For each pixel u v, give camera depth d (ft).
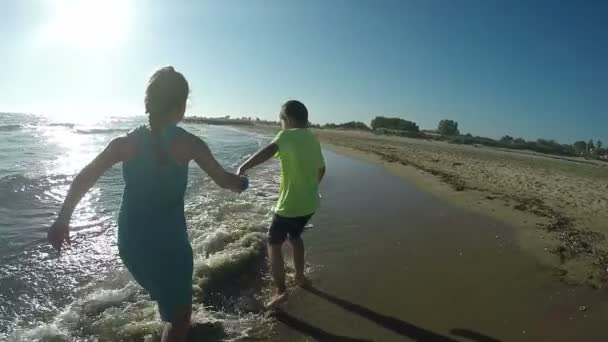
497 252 18.17
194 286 12.82
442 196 31.32
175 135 7.70
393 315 12.19
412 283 14.60
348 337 10.89
